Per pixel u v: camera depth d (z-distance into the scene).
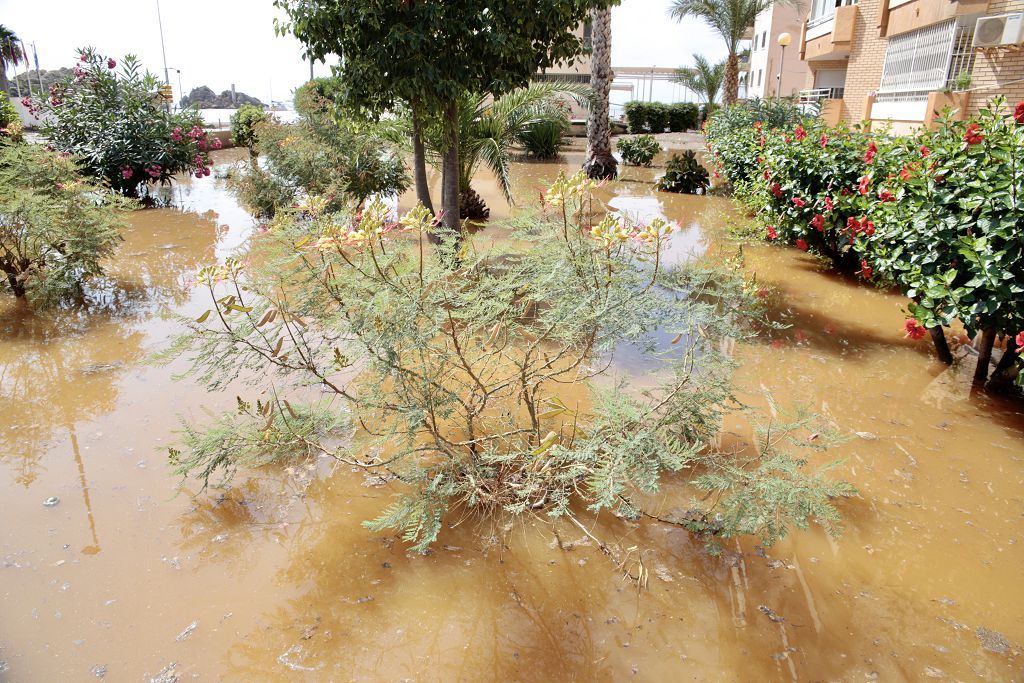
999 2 11.41
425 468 3.26
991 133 4.39
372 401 2.97
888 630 2.43
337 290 2.93
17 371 4.62
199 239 8.88
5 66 29.73
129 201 6.87
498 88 6.58
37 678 2.17
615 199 12.88
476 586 2.65
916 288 4.46
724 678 2.22
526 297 3.30
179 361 4.78
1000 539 2.94
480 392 3.69
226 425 3.27
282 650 2.32
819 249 7.76
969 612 2.52
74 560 2.75
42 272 5.93
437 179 12.61
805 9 26.84
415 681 2.21
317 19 6.05
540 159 19.89
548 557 2.82
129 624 2.42
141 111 11.94
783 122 15.71
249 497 3.22
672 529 3.01
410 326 2.58
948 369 4.83
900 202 4.79
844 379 4.66
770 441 3.50
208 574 2.69
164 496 3.20
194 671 2.22
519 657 2.30
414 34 5.75
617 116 35.09
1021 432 3.90
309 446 3.38
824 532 3.00
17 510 3.06
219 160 18.66
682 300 2.92
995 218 4.00
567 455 2.63
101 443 3.66
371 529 2.70
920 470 3.49
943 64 12.64
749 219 10.00
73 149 11.47
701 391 3.04
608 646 2.36
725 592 2.62
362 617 2.48
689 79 37.94
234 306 2.91
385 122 9.11
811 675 2.23
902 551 2.87
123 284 6.73
